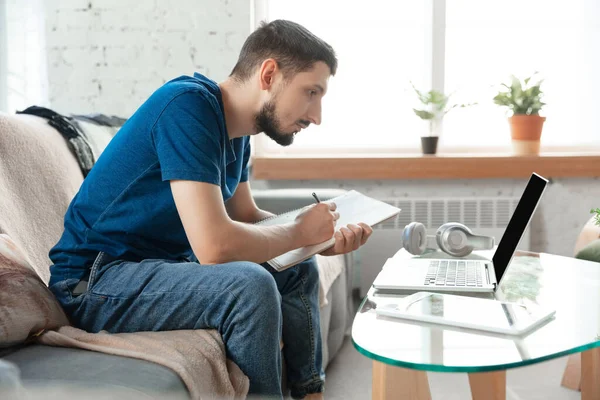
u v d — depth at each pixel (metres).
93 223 1.71
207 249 1.58
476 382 1.51
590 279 1.76
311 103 1.80
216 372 1.47
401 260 1.99
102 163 1.74
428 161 3.46
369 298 1.57
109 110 3.42
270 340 1.52
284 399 1.91
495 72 3.63
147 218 1.70
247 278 1.51
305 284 1.99
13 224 1.82
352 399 2.26
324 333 2.38
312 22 3.62
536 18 3.60
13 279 1.48
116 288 1.61
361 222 1.89
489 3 3.60
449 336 1.26
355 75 3.64
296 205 2.83
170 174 1.60
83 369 1.30
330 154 3.66
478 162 3.46
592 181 3.56
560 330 1.29
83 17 3.38
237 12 3.39
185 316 1.56
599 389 1.80
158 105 1.67
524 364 1.13
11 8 3.38
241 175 2.20
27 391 1.15
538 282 1.73
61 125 2.25
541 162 3.46
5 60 3.40
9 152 1.94
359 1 3.61
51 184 2.02
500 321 1.30
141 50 3.40
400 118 3.66
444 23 3.60
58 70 3.40
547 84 3.64
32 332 1.50
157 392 1.24
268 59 1.76
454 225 2.06
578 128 3.65
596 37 3.59
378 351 1.18
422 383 1.36
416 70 3.63
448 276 1.72
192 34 3.39
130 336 1.53
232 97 1.81
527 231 3.53
